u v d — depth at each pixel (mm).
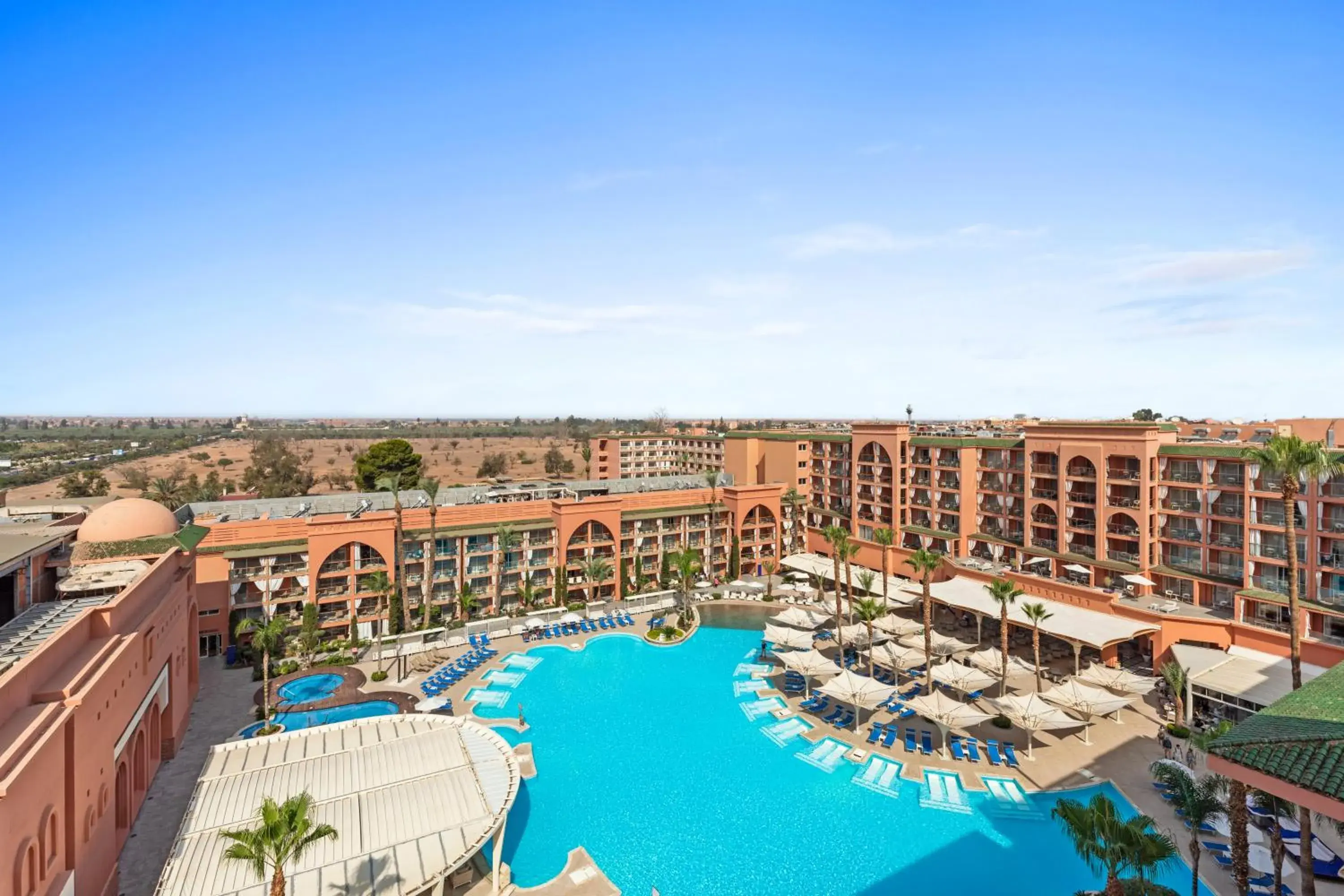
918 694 53375
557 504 76125
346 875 27078
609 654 62469
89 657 29438
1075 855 33562
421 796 32281
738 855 33688
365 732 38844
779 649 62625
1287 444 38250
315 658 60188
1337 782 14609
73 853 25875
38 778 23094
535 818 36688
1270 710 19484
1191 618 53375
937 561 52031
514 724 47531
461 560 71375
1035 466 70562
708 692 53844
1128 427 61750
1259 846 32531
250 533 62906
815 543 95875
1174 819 35750
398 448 114750
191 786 39312
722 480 96562
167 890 26000
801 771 41469
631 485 91125
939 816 36781
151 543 44531
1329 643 47438
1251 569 54281
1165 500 61062
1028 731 42500
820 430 137875
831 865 33000
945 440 78875
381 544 66562
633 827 36000
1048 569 68250
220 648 60938
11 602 36906
